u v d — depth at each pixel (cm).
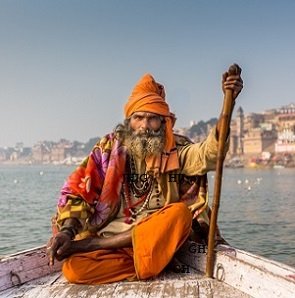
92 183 435
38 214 2744
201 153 428
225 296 378
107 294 388
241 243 1812
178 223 413
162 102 443
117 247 418
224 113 392
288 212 2977
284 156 16825
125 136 445
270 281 361
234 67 384
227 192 5134
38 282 424
